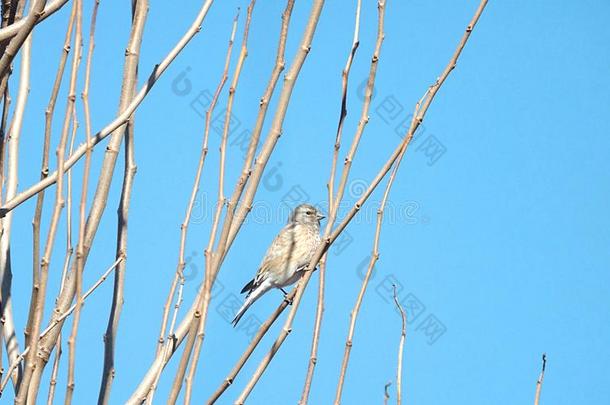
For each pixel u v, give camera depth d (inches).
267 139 247.0
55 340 236.5
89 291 249.1
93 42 238.8
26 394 220.2
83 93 235.0
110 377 256.4
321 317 253.6
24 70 285.6
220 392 231.1
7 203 234.8
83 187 224.5
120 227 273.3
